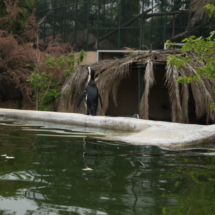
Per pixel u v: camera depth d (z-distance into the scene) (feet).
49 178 9.32
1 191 8.04
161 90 51.75
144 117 34.37
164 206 7.12
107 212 6.73
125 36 58.90
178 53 38.88
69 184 8.75
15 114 32.04
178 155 13.50
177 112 33.40
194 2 52.47
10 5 59.72
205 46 15.76
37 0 70.90
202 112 33.65
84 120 25.45
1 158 12.16
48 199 7.48
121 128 22.82
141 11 57.88
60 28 66.59
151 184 8.93
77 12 63.26
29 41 63.52
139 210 6.86
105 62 43.37
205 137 16.78
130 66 40.47
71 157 12.59
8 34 58.85
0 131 20.88
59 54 57.88
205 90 32.81
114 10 59.41
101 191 8.17
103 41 60.18
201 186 8.82
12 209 6.84
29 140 17.06
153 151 14.19
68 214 6.60
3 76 55.72
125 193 8.04
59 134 19.75
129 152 13.84
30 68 59.26
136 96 52.85
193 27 55.77
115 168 10.85
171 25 56.59
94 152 13.74
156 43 57.26
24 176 9.50
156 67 38.58
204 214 6.64
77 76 43.52
